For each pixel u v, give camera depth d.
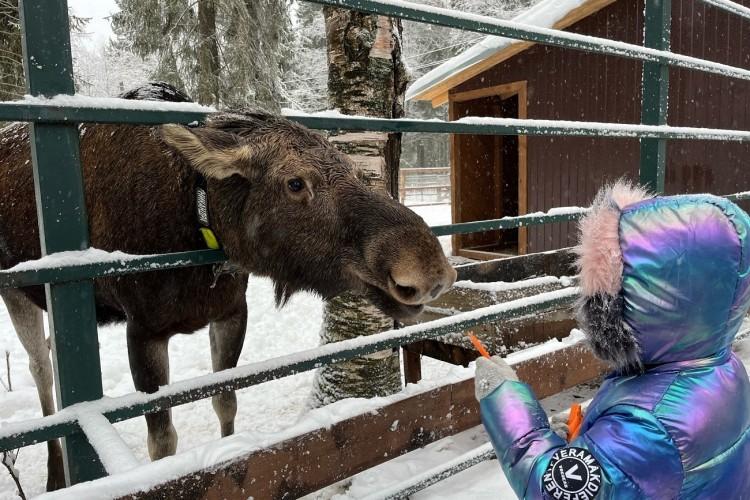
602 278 1.31
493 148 12.59
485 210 12.67
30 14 1.61
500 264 4.64
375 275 2.02
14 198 3.46
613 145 9.37
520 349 3.59
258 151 2.21
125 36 14.43
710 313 1.23
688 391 1.24
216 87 13.41
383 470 3.03
